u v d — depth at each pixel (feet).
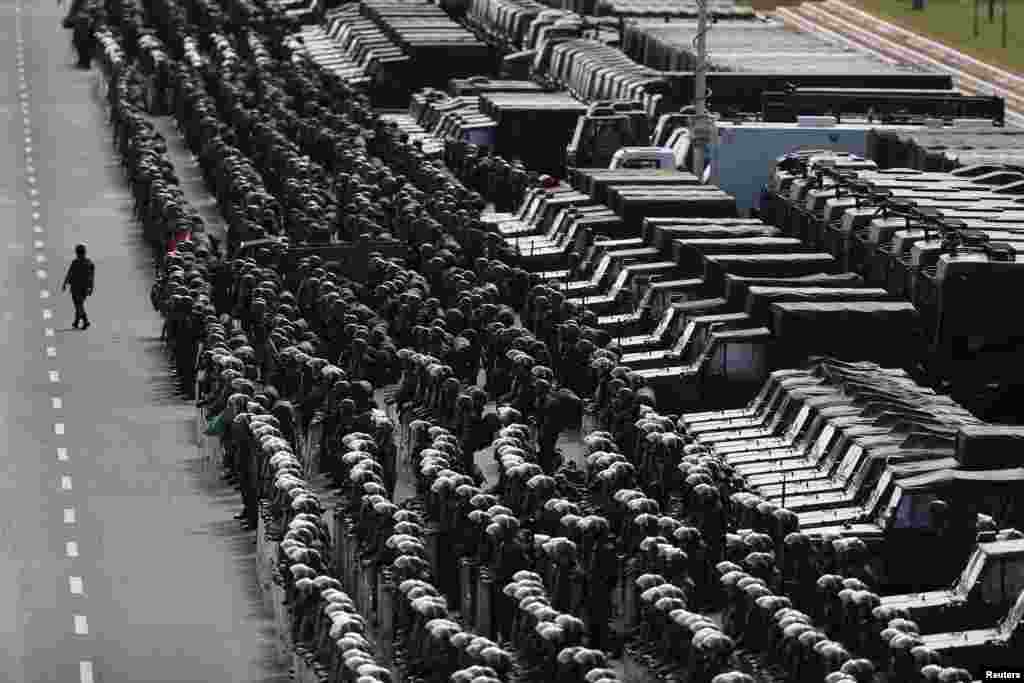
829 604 458.91
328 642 442.50
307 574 464.24
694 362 619.26
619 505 500.33
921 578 501.97
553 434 573.74
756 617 452.35
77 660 484.33
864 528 505.25
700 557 482.28
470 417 567.59
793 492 531.50
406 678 450.71
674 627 446.19
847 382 576.61
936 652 437.58
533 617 440.04
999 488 500.33
